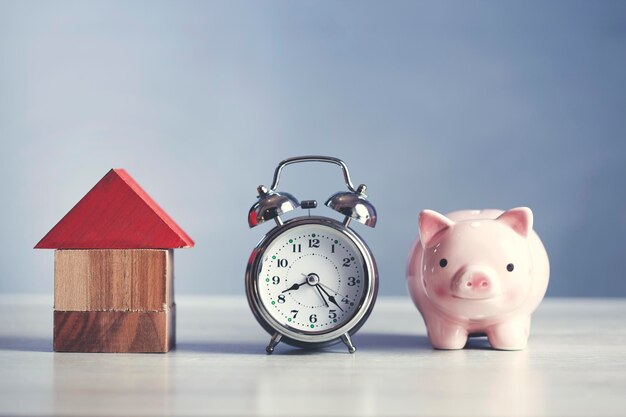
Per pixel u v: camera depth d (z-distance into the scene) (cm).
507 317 176
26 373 147
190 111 431
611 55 420
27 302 353
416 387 135
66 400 124
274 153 430
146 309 171
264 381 140
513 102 423
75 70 432
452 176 425
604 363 161
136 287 171
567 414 115
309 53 428
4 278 436
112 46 432
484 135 424
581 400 125
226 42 430
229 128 430
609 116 421
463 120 424
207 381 140
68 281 171
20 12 431
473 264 166
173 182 432
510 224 172
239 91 430
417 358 167
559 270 425
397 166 426
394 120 425
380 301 357
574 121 423
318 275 171
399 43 425
